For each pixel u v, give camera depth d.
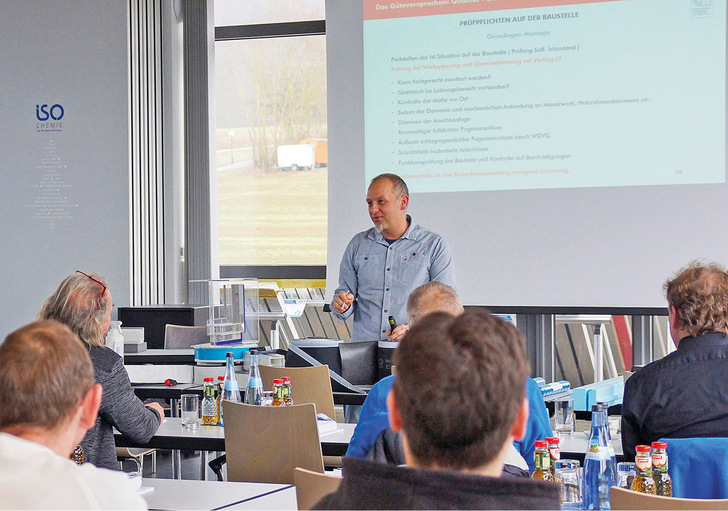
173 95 6.31
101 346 2.58
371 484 0.91
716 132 4.77
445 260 4.41
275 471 2.63
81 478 1.19
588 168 4.97
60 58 6.12
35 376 1.21
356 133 5.35
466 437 0.89
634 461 2.03
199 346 3.84
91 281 2.58
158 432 2.93
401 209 4.43
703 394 1.96
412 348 0.92
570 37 5.00
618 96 4.93
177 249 6.33
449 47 5.18
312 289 6.48
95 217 6.06
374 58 5.31
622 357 5.80
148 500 1.94
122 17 6.03
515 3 5.07
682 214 4.82
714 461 1.80
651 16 4.87
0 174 6.18
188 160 6.18
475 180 5.14
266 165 6.47
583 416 2.80
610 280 4.94
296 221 6.43
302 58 6.38
